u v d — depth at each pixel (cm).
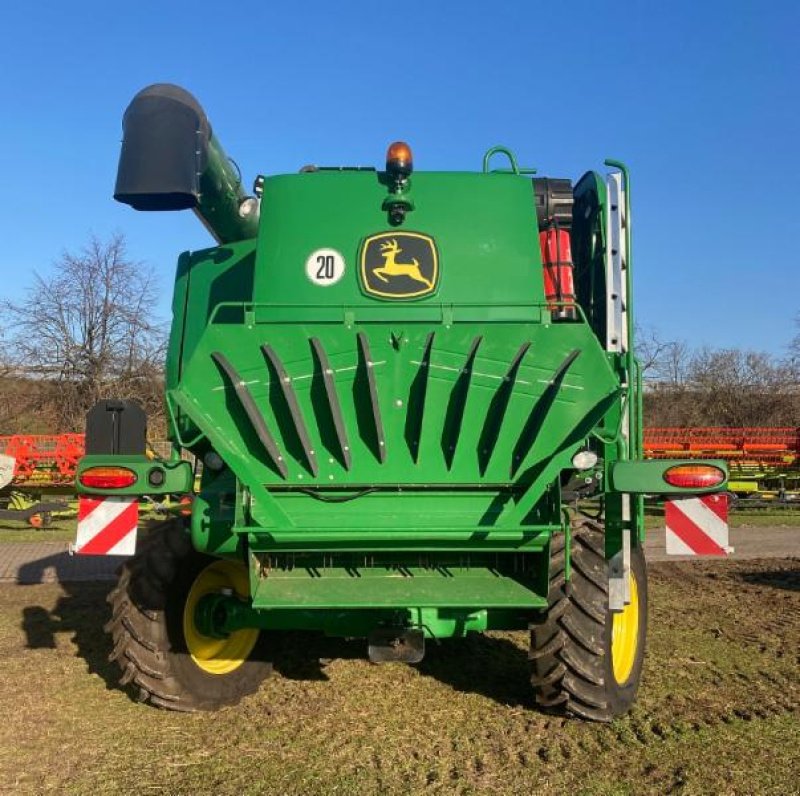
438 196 538
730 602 884
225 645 557
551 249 568
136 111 543
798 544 1405
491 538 446
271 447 465
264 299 529
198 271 600
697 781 411
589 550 480
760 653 666
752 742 464
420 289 525
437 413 465
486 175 545
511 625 500
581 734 477
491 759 441
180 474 468
